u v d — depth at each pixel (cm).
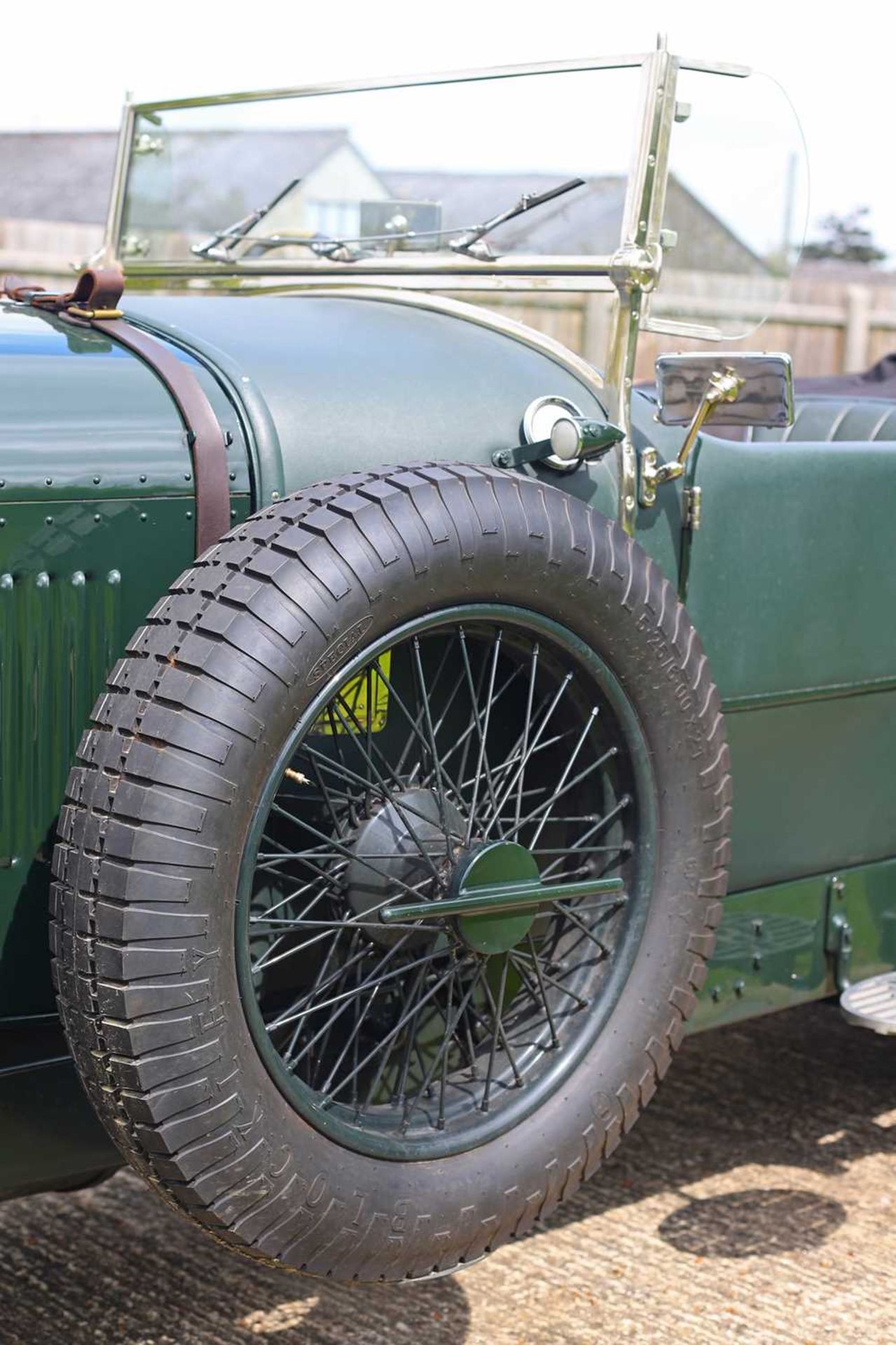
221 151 281
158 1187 163
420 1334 213
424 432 197
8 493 166
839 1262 232
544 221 226
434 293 242
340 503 169
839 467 231
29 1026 174
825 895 245
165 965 154
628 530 207
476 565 174
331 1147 171
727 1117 282
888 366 351
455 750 192
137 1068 155
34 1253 233
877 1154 269
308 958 193
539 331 225
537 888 185
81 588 173
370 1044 196
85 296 200
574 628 185
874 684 240
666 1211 248
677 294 216
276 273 263
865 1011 229
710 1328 214
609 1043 194
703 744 197
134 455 175
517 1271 230
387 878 178
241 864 161
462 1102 188
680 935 199
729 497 219
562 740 200
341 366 200
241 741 158
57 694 172
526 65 231
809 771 238
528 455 199
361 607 166
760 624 225
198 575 165
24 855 172
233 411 185
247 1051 162
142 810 154
